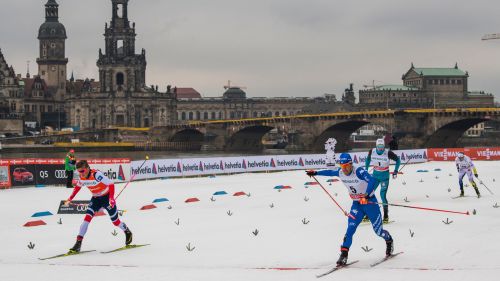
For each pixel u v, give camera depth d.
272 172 71.62
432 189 42.66
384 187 27.12
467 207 31.66
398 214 29.09
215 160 67.62
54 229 27.69
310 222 27.38
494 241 21.53
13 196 44.34
